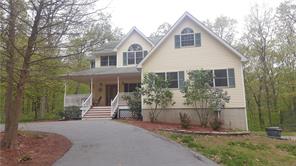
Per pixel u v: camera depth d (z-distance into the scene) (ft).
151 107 76.54
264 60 118.32
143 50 93.76
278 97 121.60
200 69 73.41
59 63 41.06
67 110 88.74
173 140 44.65
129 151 37.01
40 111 123.34
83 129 57.06
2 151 35.83
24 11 34.60
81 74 88.79
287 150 47.44
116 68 93.40
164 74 78.38
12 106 39.19
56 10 35.50
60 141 44.45
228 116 72.49
